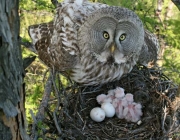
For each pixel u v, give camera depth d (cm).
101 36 175
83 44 178
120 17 172
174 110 167
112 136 173
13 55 129
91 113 178
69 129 168
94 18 175
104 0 239
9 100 129
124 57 178
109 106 179
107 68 179
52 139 166
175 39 244
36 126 162
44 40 193
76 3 188
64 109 170
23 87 134
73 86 181
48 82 188
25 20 262
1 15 124
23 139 135
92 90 186
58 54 182
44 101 182
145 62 186
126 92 187
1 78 127
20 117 133
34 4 247
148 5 251
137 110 179
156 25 242
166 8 260
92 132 173
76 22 182
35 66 277
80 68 180
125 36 174
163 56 245
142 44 181
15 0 128
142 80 184
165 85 180
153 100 177
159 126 169
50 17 264
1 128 129
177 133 171
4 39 125
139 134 172
